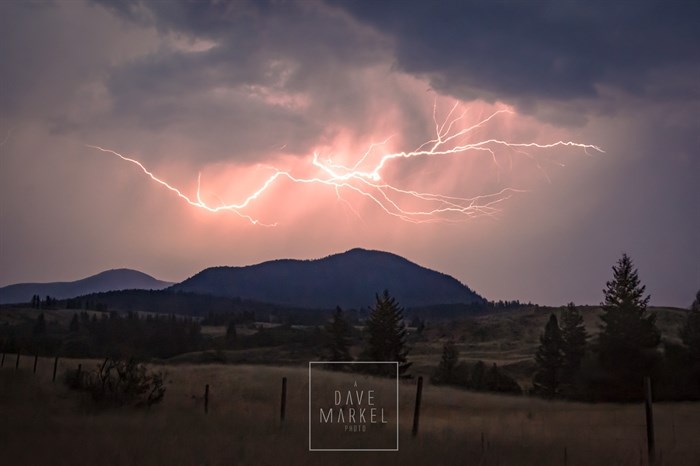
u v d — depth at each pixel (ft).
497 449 45.44
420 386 54.54
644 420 78.23
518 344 331.98
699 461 43.37
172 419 60.95
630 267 139.03
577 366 166.81
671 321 289.74
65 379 86.89
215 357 237.04
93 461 37.09
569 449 46.21
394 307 202.90
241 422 58.85
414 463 40.27
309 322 531.09
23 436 46.16
